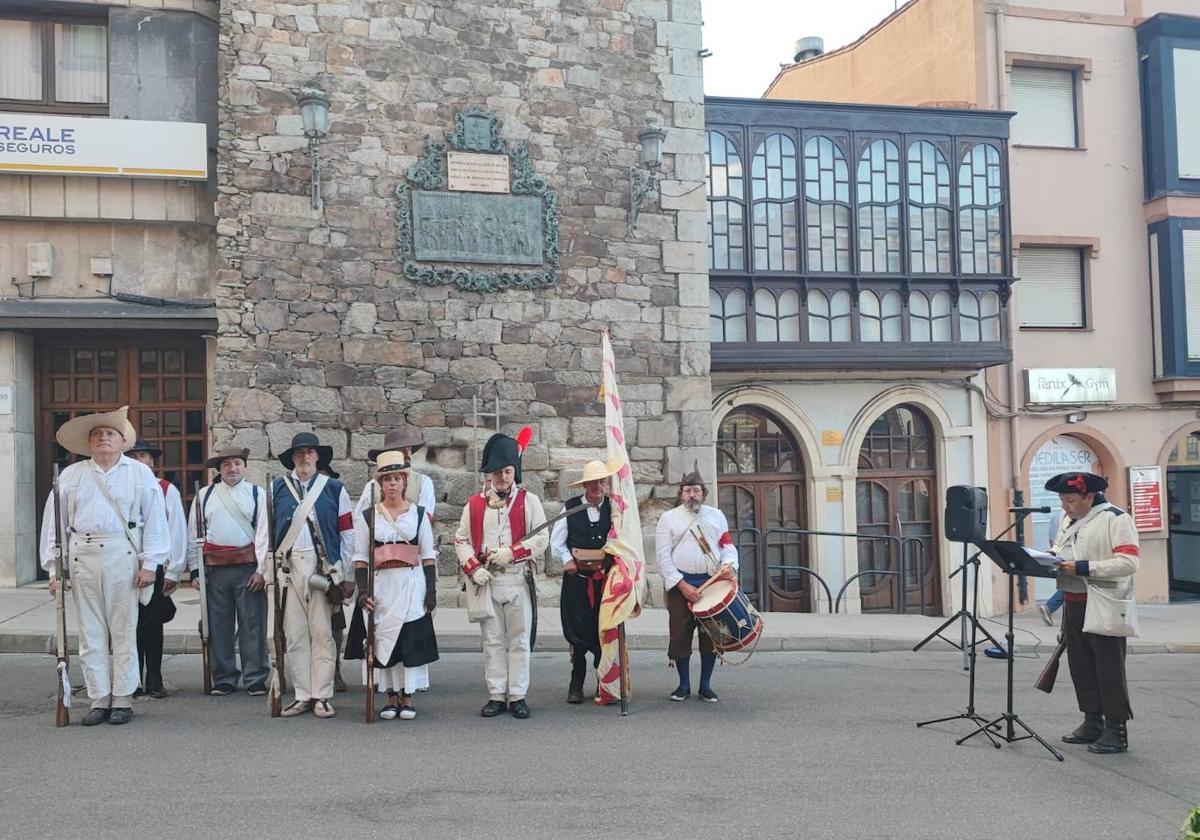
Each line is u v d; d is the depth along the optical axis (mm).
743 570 13812
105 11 10844
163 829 4574
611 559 7191
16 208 10500
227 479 7426
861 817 4930
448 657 8883
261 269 10430
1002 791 5383
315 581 6566
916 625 11320
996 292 14305
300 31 10672
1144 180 15516
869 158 13898
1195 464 15961
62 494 6430
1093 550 6238
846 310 13703
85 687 7309
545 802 5055
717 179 13336
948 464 14414
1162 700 8047
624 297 11828
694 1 12289
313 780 5324
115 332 11070
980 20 15000
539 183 11469
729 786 5371
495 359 11258
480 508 6844
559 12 11703
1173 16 15242
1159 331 15242
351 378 10688
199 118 10953
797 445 14062
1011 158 14953
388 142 10938
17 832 4512
